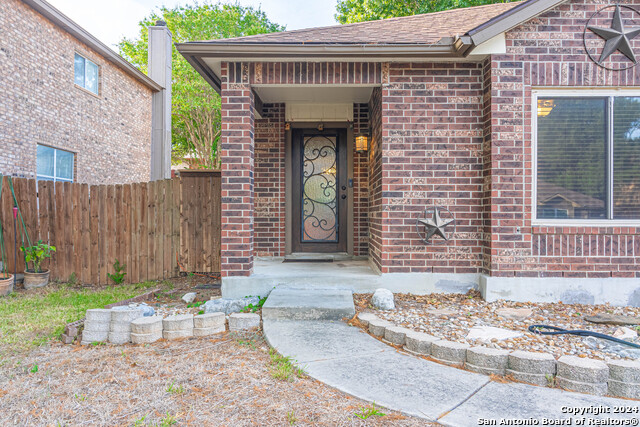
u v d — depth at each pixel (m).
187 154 25.02
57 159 9.66
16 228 6.61
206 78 5.65
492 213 4.93
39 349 3.73
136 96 13.34
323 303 4.46
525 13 4.69
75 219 6.76
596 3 4.88
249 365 3.24
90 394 2.77
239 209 5.20
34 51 8.70
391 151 5.21
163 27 14.53
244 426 2.32
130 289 6.32
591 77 4.90
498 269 4.93
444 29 5.75
